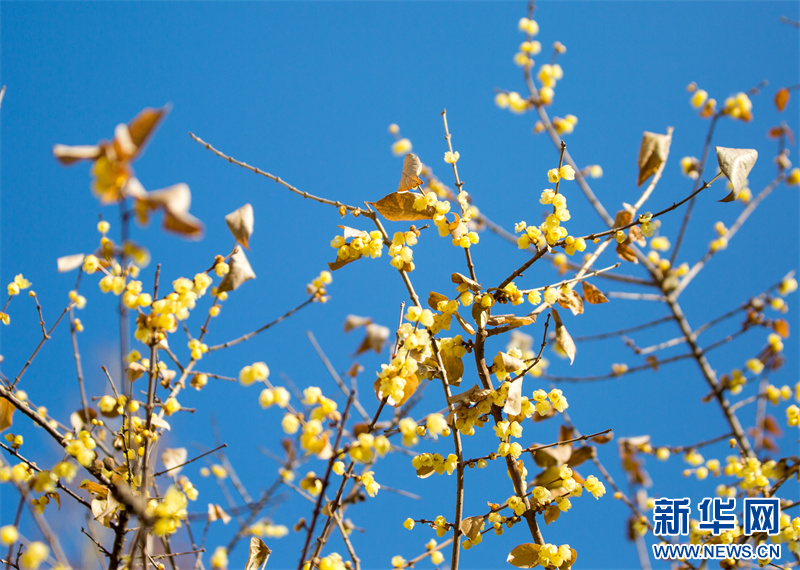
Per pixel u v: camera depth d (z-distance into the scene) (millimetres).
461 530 1312
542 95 1608
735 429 1656
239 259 1303
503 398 1308
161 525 1245
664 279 1770
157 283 1241
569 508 1331
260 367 1213
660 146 1374
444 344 1345
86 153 1052
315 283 1357
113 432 1337
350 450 1213
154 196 1024
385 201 1329
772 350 1698
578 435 1461
